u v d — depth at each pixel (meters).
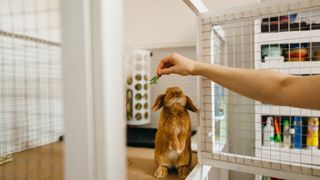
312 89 0.51
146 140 1.23
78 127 0.31
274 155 0.86
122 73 0.32
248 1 1.37
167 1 1.54
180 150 0.77
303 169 0.71
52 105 0.51
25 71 0.72
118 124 0.32
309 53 1.05
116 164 0.31
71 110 0.31
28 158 0.78
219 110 0.99
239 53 1.28
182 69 0.71
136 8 1.60
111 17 0.30
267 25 1.10
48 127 0.66
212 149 0.84
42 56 0.61
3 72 0.82
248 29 1.19
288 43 1.07
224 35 1.18
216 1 1.42
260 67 1.11
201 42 0.84
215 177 1.24
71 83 0.31
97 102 0.30
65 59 0.31
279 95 0.56
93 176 0.31
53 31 0.39
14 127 0.84
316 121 1.12
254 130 1.25
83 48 0.30
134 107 1.41
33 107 0.73
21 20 0.66
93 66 0.30
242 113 1.33
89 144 0.30
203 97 0.85
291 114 1.06
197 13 0.84
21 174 0.74
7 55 0.80
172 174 0.81
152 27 1.57
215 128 0.91
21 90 0.79
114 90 0.31
